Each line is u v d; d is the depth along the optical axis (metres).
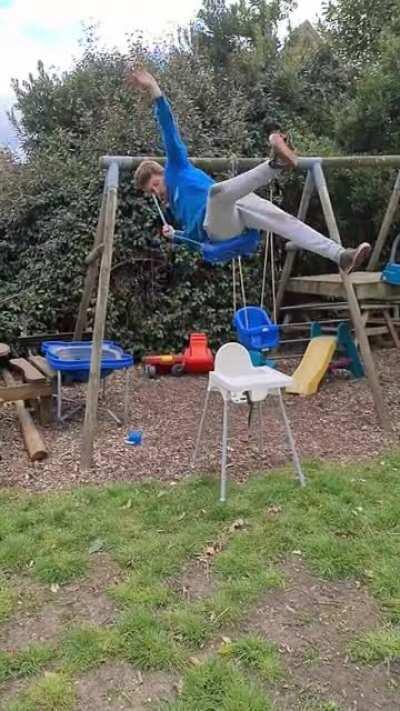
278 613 2.80
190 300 7.82
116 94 8.20
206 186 3.90
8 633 2.71
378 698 2.32
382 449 4.69
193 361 7.07
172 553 3.26
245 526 3.52
